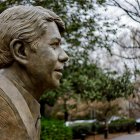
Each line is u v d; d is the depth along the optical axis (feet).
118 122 79.77
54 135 35.27
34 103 5.91
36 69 5.76
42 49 5.73
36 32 5.73
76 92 49.88
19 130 5.44
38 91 5.95
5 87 5.55
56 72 5.85
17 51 5.73
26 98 5.80
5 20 5.77
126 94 28.78
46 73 5.76
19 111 5.49
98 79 44.42
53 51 5.79
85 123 69.92
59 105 60.23
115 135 74.74
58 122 39.22
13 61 5.82
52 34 5.82
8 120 5.39
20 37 5.69
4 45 5.77
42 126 33.99
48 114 54.49
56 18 6.00
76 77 43.09
